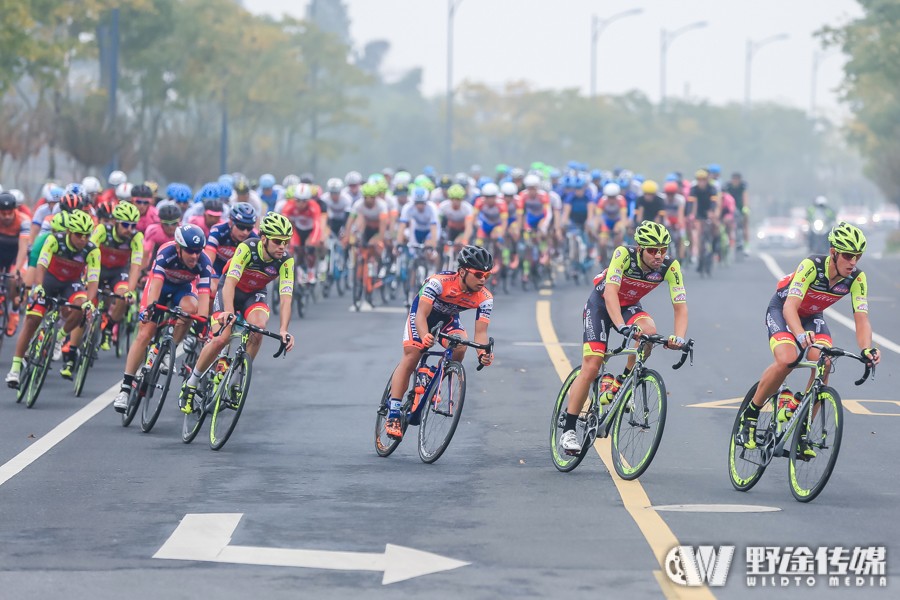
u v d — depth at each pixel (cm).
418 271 6731
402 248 6888
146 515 2419
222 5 16862
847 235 2609
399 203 7244
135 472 2823
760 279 8575
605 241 7962
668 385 4150
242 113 18688
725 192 10881
